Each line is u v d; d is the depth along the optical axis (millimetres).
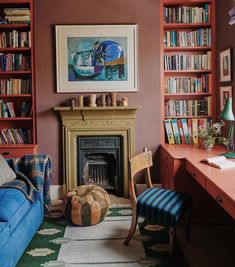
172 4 4574
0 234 2309
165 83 4602
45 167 3561
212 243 3152
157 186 4605
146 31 4473
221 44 4324
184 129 4562
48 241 3207
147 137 4586
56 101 4500
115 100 4414
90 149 4555
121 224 3627
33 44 4445
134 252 2973
